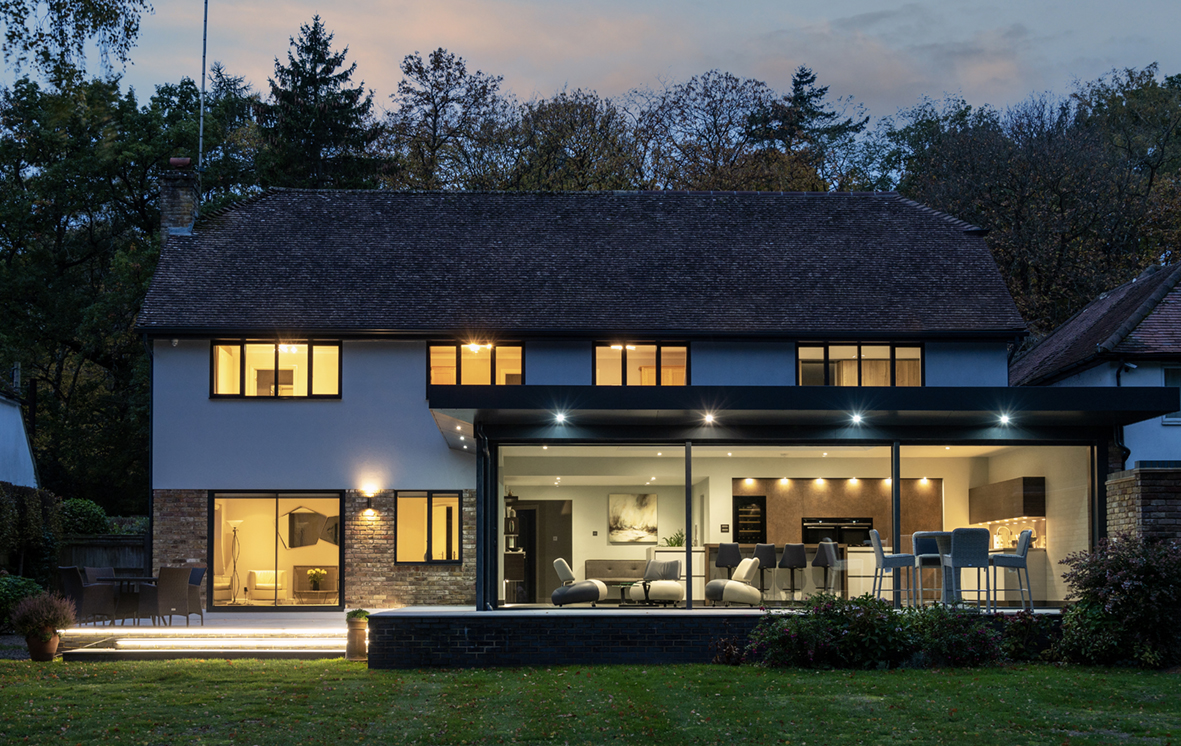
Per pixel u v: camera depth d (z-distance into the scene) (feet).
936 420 57.11
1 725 36.76
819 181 140.77
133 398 126.00
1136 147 133.80
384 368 76.23
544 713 37.76
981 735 33.60
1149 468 49.44
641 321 76.59
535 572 65.31
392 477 75.25
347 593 74.23
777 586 62.95
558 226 87.25
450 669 49.14
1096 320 85.66
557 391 53.01
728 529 68.03
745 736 34.04
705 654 49.93
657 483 68.23
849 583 62.54
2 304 125.70
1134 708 37.09
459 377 76.38
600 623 50.16
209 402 75.36
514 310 77.36
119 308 120.26
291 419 75.51
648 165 138.41
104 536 83.56
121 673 48.24
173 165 86.38
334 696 41.73
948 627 47.98
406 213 88.07
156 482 74.49
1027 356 95.81
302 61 141.18
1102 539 52.90
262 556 74.33
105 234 134.62
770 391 53.31
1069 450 59.36
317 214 87.45
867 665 46.39
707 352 76.84
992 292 80.64
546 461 64.23
